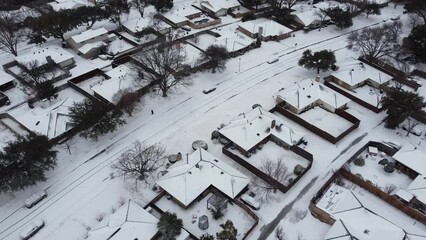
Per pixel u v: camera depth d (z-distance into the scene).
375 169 62.38
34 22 93.44
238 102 77.94
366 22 117.12
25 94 79.75
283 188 57.00
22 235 50.47
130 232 48.06
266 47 99.94
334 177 59.12
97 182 59.25
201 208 55.06
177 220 48.91
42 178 56.19
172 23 108.38
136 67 85.06
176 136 68.44
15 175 53.72
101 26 107.38
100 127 64.12
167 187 55.19
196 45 99.00
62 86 80.69
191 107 76.06
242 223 53.09
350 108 77.25
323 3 123.44
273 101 78.31
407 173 61.28
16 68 87.38
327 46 101.31
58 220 53.31
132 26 102.81
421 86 84.88
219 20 111.06
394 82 85.44
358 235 48.25
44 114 68.31
